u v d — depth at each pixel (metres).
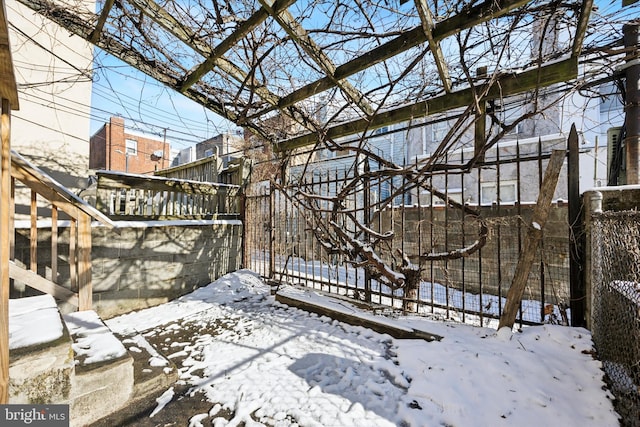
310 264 7.04
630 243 1.52
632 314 1.46
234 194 5.56
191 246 4.68
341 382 1.98
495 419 1.55
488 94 2.51
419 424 1.56
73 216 2.54
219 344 2.71
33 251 2.42
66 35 4.70
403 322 2.74
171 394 1.91
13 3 4.15
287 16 2.04
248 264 5.64
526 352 2.00
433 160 2.41
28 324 1.82
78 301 2.54
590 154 6.26
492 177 7.53
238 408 1.75
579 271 2.26
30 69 4.26
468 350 2.12
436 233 5.70
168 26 2.28
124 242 3.92
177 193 4.68
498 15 1.74
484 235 2.61
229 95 3.35
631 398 1.44
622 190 2.06
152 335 3.01
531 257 2.28
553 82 2.25
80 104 4.96
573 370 1.80
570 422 1.48
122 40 2.64
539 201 2.28
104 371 1.70
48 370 1.50
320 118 3.71
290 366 2.22
